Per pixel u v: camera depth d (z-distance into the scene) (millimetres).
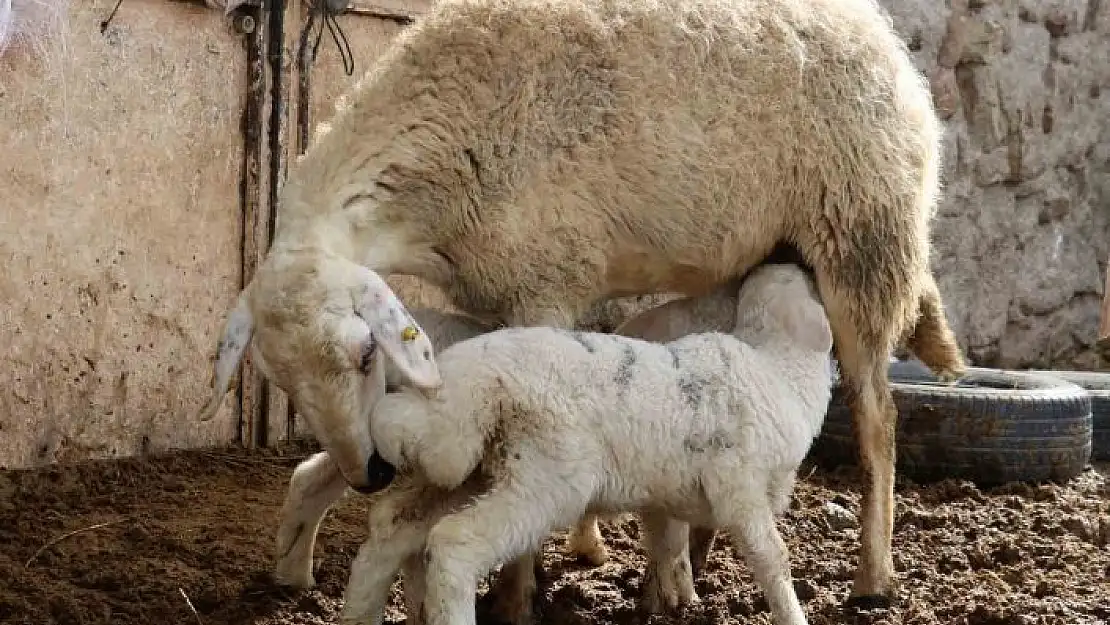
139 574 5539
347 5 7973
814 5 5691
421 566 4730
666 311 5582
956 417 7645
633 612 5359
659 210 5395
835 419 7941
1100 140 12344
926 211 5867
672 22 5410
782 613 4777
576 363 4621
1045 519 6871
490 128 5227
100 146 7133
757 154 5426
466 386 4516
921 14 10734
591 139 5281
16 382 6902
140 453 7488
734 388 4754
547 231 5270
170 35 7375
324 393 4672
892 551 6324
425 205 5277
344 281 4719
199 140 7574
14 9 6672
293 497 5359
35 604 5152
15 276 6844
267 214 7945
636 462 4676
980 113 11227
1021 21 11508
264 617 5223
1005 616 5367
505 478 4527
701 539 5719
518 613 5215
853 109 5496
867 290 5551
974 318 11367
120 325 7328
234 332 4836
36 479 6828
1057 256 12062
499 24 5344
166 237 7488
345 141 5242
